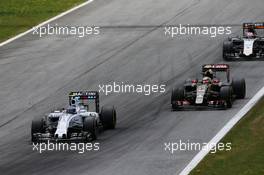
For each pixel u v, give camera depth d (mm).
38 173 92438
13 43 174750
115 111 113812
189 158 95500
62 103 132750
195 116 115875
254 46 153500
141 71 149125
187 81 123188
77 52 165375
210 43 166500
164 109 122562
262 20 181625
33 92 140500
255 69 145875
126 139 106062
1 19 191125
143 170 91438
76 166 94312
